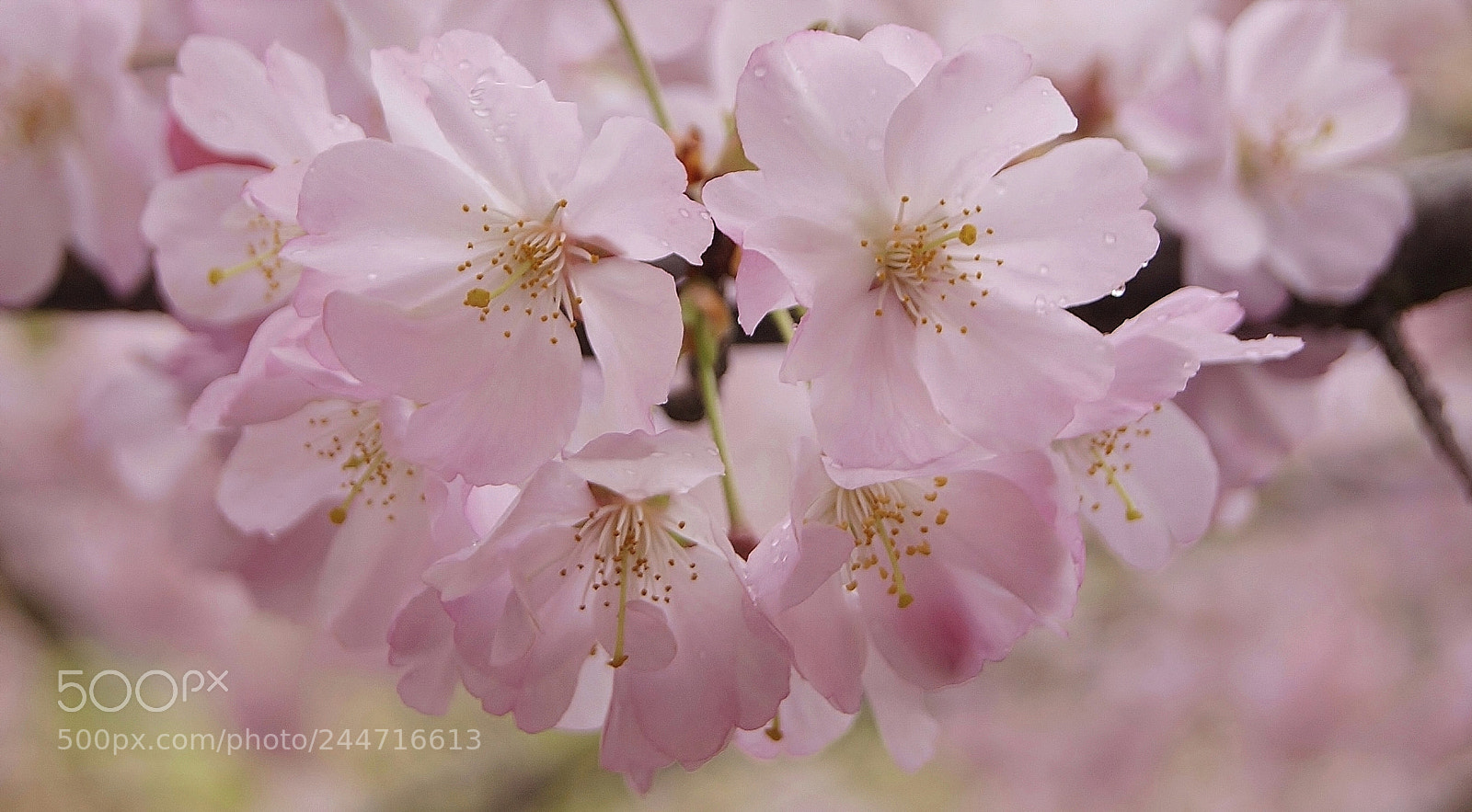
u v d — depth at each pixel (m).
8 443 0.77
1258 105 0.37
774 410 0.47
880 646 0.33
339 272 0.32
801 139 0.32
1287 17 0.37
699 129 0.36
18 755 0.84
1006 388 0.32
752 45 0.36
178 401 0.39
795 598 0.32
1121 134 0.37
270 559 0.37
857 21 0.38
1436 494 0.84
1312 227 0.37
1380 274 0.38
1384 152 0.42
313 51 0.36
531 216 0.32
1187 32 0.37
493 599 0.32
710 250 0.34
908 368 0.32
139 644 0.82
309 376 0.32
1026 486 0.32
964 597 0.33
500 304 0.32
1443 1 0.84
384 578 0.34
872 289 0.33
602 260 0.32
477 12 0.35
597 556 0.33
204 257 0.35
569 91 0.37
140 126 0.36
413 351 0.32
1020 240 0.33
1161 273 0.37
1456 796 0.78
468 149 0.32
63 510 0.80
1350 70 0.37
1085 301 0.32
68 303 0.38
